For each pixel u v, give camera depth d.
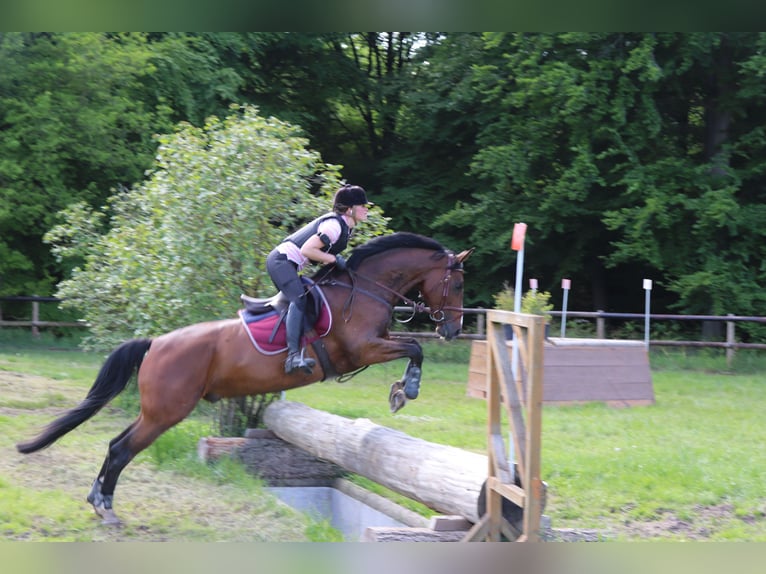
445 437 8.69
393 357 6.25
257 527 5.66
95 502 5.64
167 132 18.83
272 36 20.02
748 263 18.39
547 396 10.62
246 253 8.02
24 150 17.22
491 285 20.22
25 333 17.25
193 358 5.97
